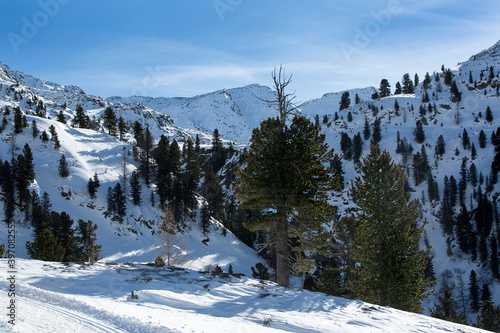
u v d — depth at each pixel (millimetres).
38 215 54312
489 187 106875
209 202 92188
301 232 20281
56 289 11227
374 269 22594
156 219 74562
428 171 122562
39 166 73250
